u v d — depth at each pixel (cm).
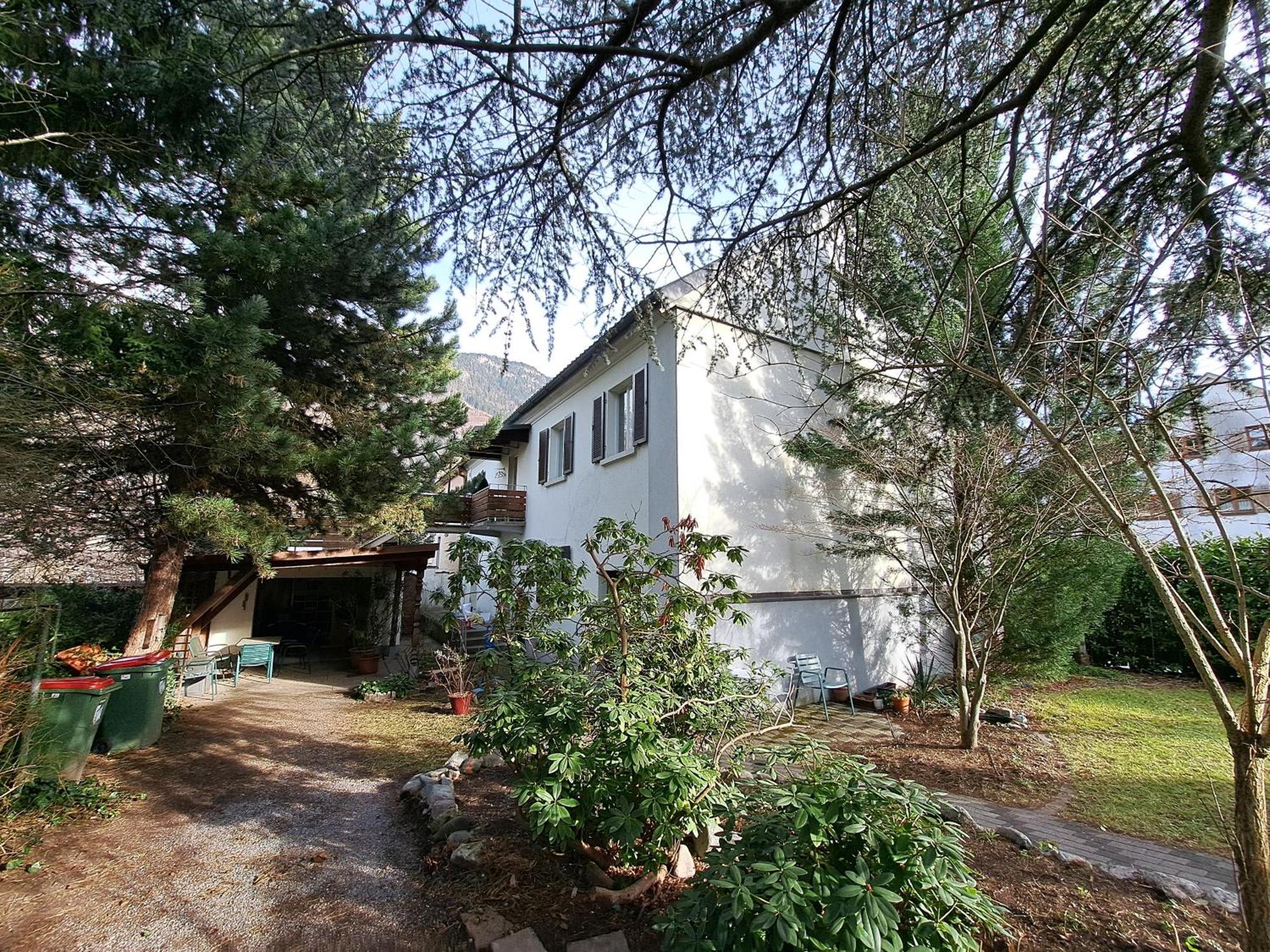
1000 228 465
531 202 363
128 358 560
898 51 336
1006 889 335
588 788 314
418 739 704
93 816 471
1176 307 331
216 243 588
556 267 391
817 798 239
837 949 200
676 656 410
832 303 456
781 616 889
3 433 489
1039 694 905
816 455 859
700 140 367
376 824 465
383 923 329
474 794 493
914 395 460
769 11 285
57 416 529
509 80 299
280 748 666
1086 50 346
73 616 843
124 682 643
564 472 1291
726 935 212
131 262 593
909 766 585
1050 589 759
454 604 451
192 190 608
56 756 479
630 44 303
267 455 653
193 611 1049
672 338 889
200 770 588
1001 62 352
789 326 488
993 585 675
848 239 412
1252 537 959
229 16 288
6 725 438
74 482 630
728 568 852
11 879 379
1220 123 323
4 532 593
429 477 860
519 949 289
